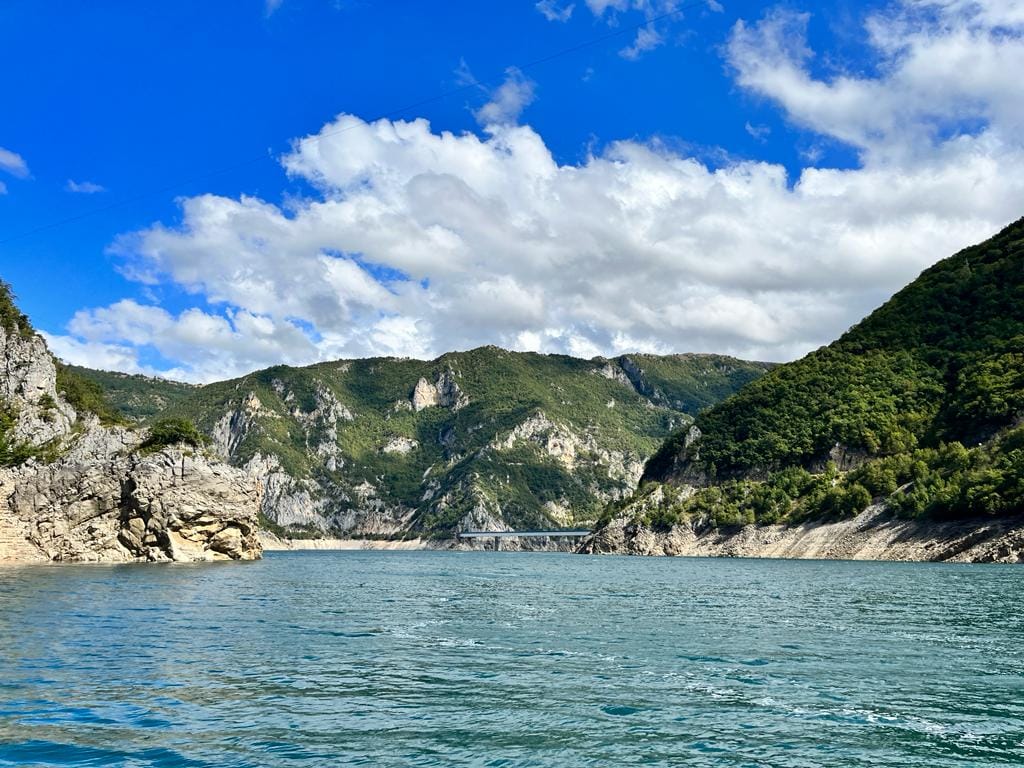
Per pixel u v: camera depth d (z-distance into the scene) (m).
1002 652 38.34
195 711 25.95
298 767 20.64
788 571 113.94
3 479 122.19
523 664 34.81
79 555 122.50
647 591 78.88
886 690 29.81
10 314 140.50
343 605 61.75
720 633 45.25
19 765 20.53
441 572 127.56
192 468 130.25
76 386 156.12
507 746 22.62
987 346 199.12
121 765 20.61
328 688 29.56
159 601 61.09
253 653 37.19
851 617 53.22
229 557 136.62
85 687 29.12
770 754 22.17
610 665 34.62
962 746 22.98
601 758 21.72
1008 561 125.38
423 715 25.78
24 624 45.72
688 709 26.78
